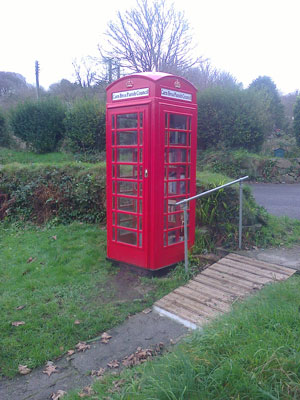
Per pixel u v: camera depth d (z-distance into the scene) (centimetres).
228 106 1497
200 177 718
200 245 586
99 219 768
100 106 1562
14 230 777
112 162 559
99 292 502
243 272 498
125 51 1994
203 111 1531
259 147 1571
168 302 454
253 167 1450
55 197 798
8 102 2909
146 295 484
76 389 319
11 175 859
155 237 518
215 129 1541
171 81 512
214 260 554
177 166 543
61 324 425
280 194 1098
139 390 278
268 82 2080
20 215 823
